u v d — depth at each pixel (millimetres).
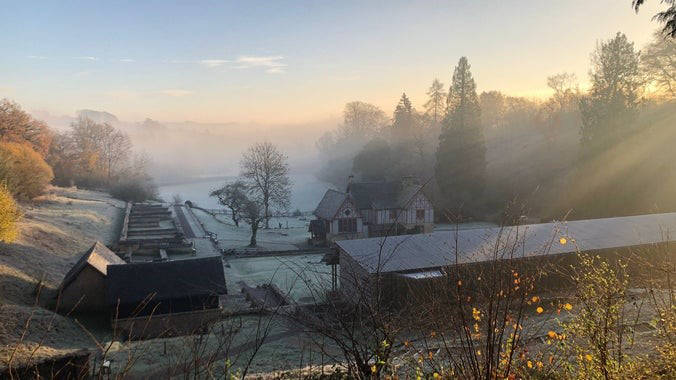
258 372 14461
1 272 26484
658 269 8797
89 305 27500
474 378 5555
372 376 7129
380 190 56688
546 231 30172
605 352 6398
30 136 76625
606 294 6863
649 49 51906
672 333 7414
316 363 13188
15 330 19219
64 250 38156
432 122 102562
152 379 11406
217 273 27562
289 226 67688
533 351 8273
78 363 14812
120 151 108562
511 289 6047
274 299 28750
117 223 59938
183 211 77812
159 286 26234
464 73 62969
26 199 53562
